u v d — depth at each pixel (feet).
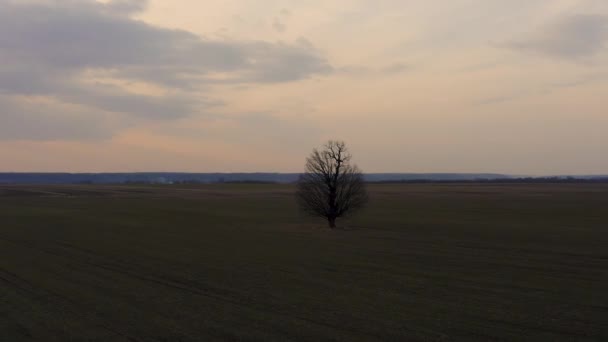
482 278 69.00
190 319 47.57
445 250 97.25
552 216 176.04
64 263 81.97
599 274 71.77
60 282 65.92
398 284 64.80
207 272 73.72
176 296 57.62
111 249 99.30
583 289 61.57
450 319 47.65
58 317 48.32
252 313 49.88
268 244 107.86
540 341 41.37
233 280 67.46
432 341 41.16
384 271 74.64
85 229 139.85
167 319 47.57
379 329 44.42
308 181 144.87
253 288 62.23
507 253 92.68
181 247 102.68
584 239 112.68
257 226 150.00
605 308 52.06
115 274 72.08
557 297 57.21
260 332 43.47
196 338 41.83
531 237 117.19
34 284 64.49
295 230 137.90
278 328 44.68
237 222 163.63
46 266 78.95
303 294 58.75
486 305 53.31
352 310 51.08
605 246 101.45
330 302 54.65
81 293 59.06
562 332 43.80
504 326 45.47
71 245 105.40
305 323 46.26
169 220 171.32
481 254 91.61
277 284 64.85
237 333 43.19
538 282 66.03
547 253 92.43
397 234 126.21
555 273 72.69
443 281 66.80
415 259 86.12
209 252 95.45
